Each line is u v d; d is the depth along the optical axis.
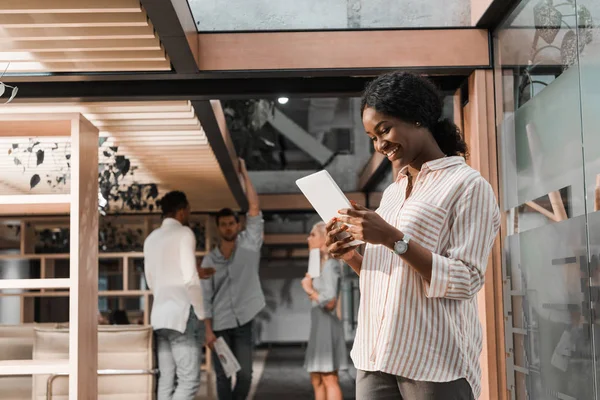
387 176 9.36
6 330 4.61
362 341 2.15
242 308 6.07
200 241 10.52
